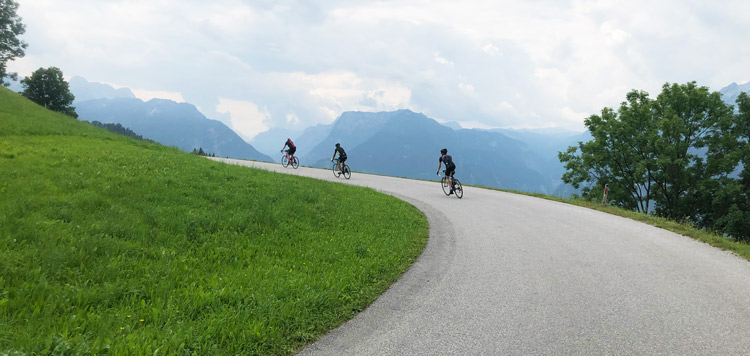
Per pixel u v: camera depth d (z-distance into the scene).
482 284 6.55
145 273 5.73
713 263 8.20
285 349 4.15
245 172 18.78
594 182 38.38
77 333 3.83
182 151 26.81
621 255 8.66
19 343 3.44
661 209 35.25
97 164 13.77
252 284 5.72
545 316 5.23
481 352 4.21
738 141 33.03
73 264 5.62
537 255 8.52
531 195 22.39
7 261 5.20
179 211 9.47
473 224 12.24
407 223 11.85
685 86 35.09
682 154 33.50
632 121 35.44
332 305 5.38
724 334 4.77
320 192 15.82
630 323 5.05
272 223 9.78
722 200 31.06
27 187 9.45
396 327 4.83
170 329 4.09
